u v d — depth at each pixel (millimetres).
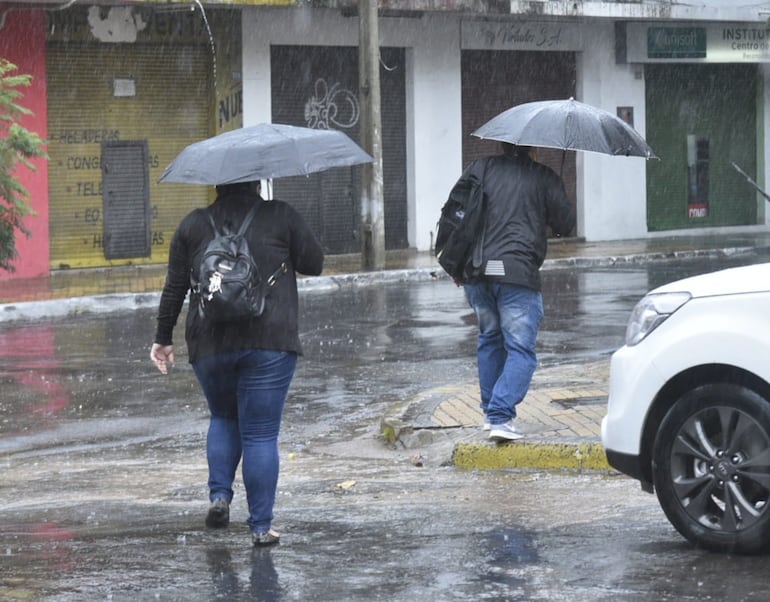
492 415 11594
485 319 11734
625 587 7254
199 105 34625
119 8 32875
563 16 38500
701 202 44000
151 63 33719
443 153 38625
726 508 7941
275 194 35719
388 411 13750
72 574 7844
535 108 11398
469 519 9258
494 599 7074
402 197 38312
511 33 39344
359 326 22250
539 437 11742
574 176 41438
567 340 19953
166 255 34625
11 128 27172
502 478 11031
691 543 8141
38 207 31828
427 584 7430
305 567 7906
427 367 17828
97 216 33250
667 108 42969
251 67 35125
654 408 8281
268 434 8523
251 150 8406
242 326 8336
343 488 10781
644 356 8250
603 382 14953
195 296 8484
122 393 16328
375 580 7551
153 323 23922
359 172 37281
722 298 8008
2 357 19562
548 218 11438
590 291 27359
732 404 7891
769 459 7789
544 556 8031
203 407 15367
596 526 8883
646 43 41500
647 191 42719
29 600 7262
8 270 28359
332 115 36969
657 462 8188
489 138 11320
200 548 8492
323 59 36656
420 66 37969
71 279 30672
